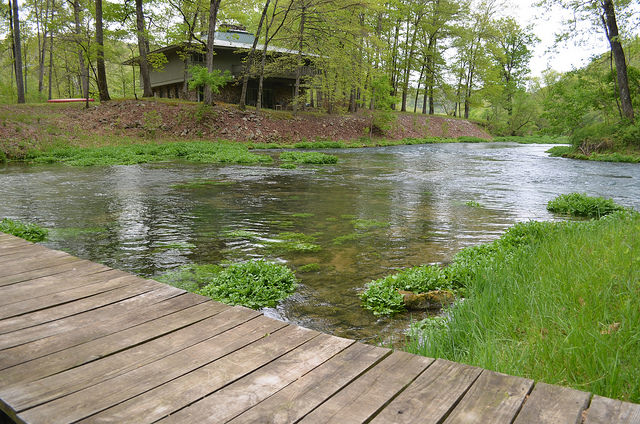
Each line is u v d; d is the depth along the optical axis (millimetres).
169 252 7262
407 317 4871
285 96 49469
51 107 29578
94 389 2453
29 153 23125
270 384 2498
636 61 35531
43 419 2164
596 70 31531
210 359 2807
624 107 29000
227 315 3561
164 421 2154
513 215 10711
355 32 38469
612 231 6539
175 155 24859
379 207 11570
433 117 57312
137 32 34000
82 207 11039
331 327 4598
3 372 2641
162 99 34781
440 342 3682
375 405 2281
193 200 12172
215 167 20406
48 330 3252
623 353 3123
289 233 8648
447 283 5621
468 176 18969
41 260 5160
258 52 40031
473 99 64312
